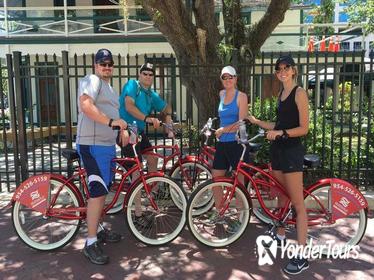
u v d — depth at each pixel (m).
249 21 13.46
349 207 4.28
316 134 6.57
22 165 6.26
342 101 6.12
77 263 4.14
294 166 3.92
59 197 4.54
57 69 6.10
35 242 4.39
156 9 6.52
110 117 4.18
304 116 3.83
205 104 6.72
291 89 3.91
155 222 4.73
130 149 4.78
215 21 7.12
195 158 5.30
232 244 4.55
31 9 13.75
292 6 14.82
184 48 6.89
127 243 4.59
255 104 6.71
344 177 6.28
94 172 4.13
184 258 4.25
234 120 4.63
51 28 14.47
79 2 15.35
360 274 3.90
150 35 13.74
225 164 4.76
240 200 4.46
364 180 6.21
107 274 3.94
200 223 4.74
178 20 6.55
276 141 4.07
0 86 6.44
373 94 7.43
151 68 5.02
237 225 4.54
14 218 4.36
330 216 4.29
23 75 6.41
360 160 6.34
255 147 4.79
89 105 3.96
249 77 6.87
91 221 4.14
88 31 14.52
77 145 4.21
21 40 13.76
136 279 3.85
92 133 4.11
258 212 5.01
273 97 6.99
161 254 4.34
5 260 4.23
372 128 6.62
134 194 4.45
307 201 4.38
